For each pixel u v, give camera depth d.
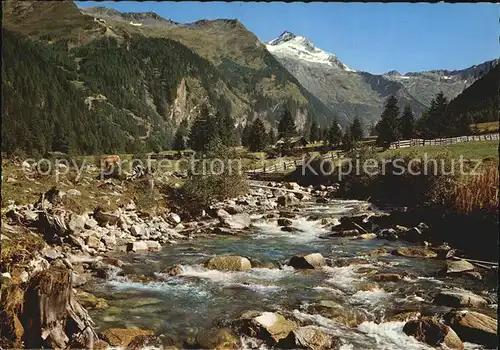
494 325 10.58
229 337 10.28
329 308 12.27
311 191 48.66
